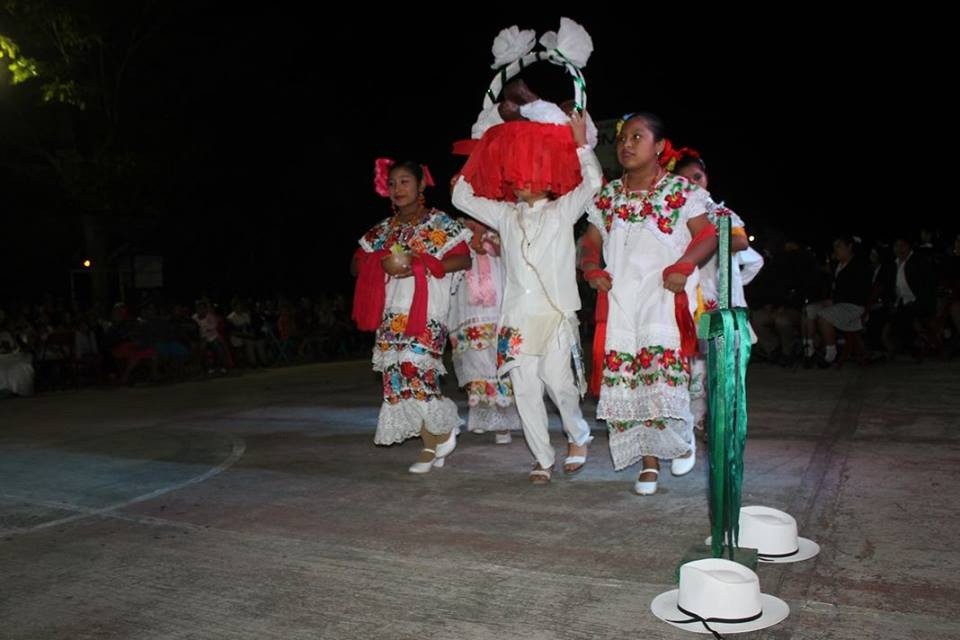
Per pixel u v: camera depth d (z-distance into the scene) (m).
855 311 9.71
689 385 4.86
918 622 3.01
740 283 5.96
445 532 4.34
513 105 5.40
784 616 3.07
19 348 13.47
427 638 3.11
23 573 4.05
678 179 4.80
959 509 4.25
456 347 6.55
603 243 5.02
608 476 5.36
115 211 18.83
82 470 6.39
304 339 18.30
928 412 6.79
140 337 14.33
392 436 5.62
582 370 5.28
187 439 7.55
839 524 4.09
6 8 15.93
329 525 4.57
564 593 3.45
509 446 6.46
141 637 3.25
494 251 6.31
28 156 19.98
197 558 4.14
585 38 5.24
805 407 7.32
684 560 3.51
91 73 18.38
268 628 3.27
